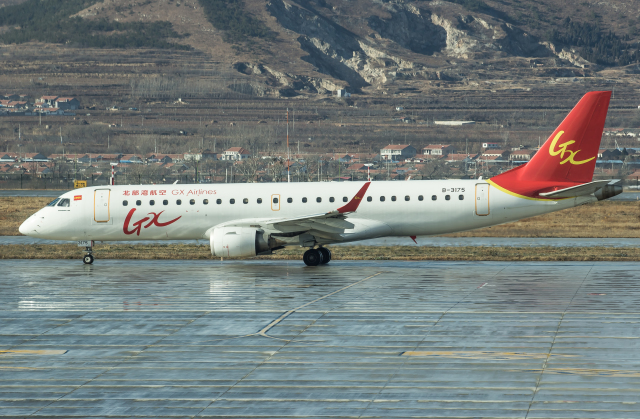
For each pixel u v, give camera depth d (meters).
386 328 90.00
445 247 183.25
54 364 76.31
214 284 125.38
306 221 143.00
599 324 90.19
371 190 152.50
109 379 71.25
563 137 148.12
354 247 184.88
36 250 181.75
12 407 63.91
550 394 64.75
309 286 122.25
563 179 149.25
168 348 82.12
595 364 73.25
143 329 91.06
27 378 71.75
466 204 150.12
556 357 76.00
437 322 92.81
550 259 156.62
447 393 65.62
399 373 71.69
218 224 155.62
